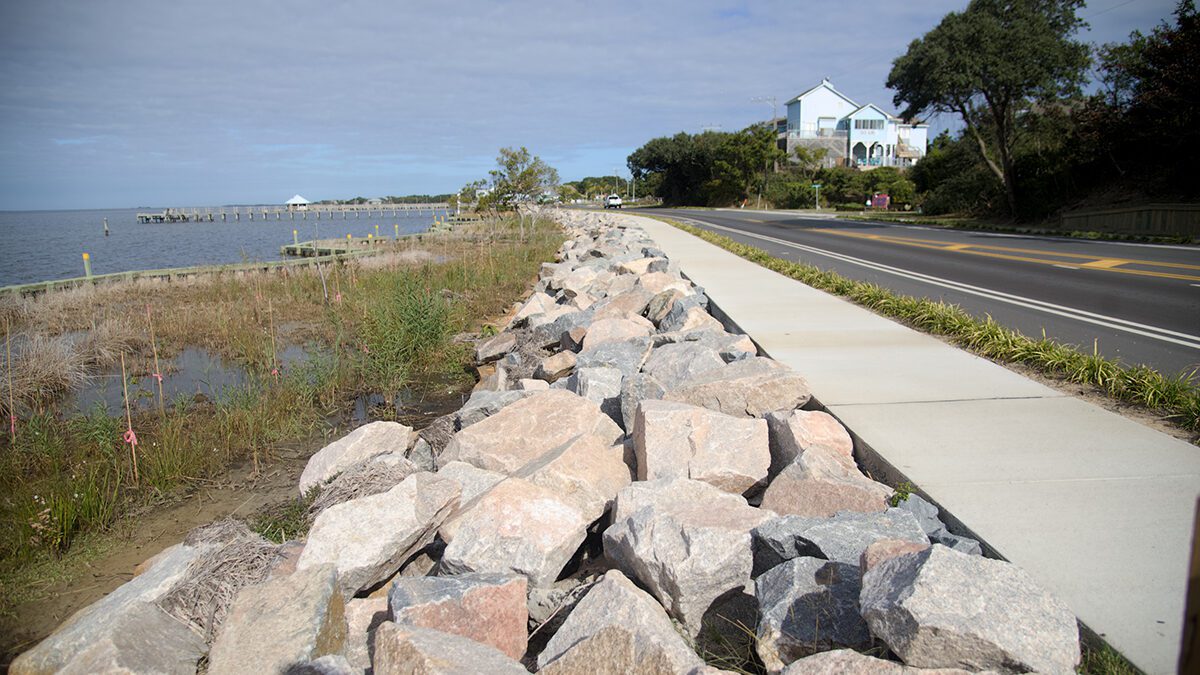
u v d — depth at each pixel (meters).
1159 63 25.69
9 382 8.60
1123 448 5.09
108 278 18.88
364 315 12.22
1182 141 25.44
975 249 21.11
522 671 2.93
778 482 4.60
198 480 6.59
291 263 21.53
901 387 6.71
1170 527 3.94
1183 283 13.35
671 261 16.72
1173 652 2.92
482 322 13.79
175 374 10.51
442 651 2.93
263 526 5.34
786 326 9.74
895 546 3.26
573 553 4.27
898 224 35.75
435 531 4.55
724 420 5.33
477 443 5.76
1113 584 3.41
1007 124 32.97
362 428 6.30
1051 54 28.53
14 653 4.21
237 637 3.22
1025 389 6.60
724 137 79.81
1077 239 24.11
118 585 4.92
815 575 3.35
